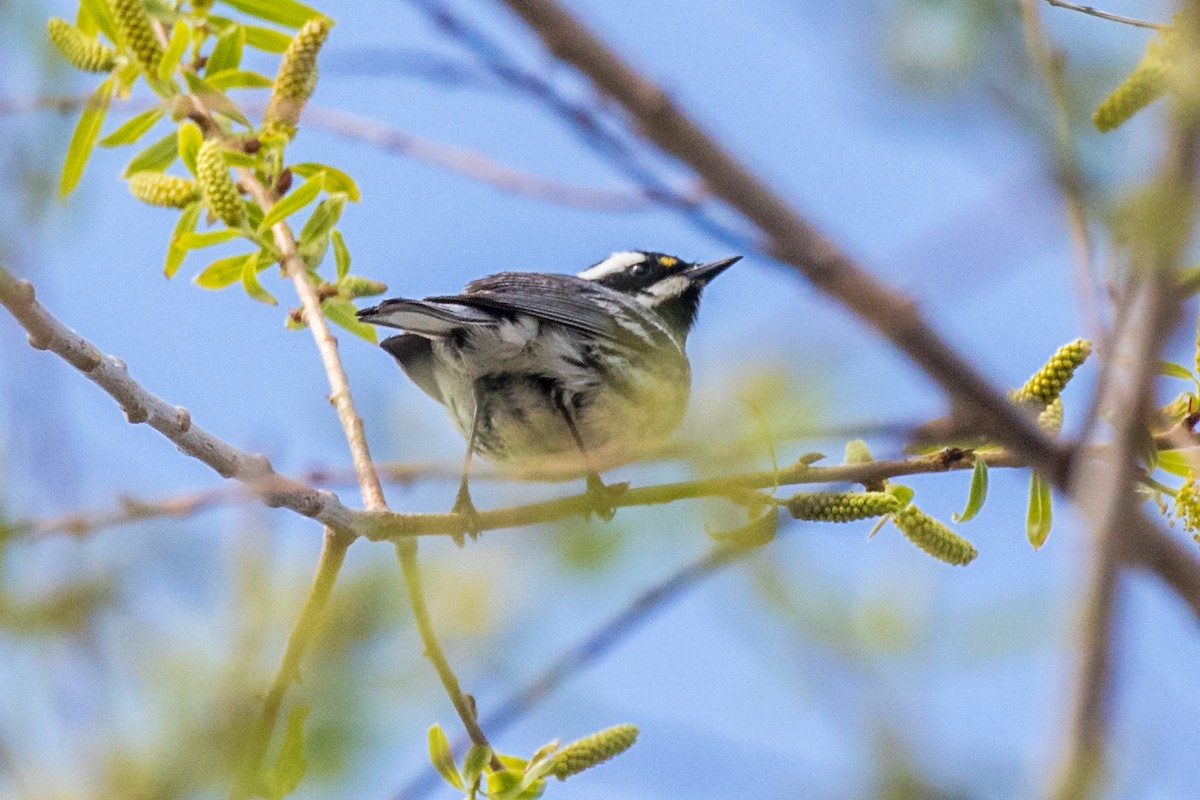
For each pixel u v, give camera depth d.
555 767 7.54
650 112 4.14
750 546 6.32
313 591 6.04
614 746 7.66
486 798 7.55
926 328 4.46
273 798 5.81
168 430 7.74
